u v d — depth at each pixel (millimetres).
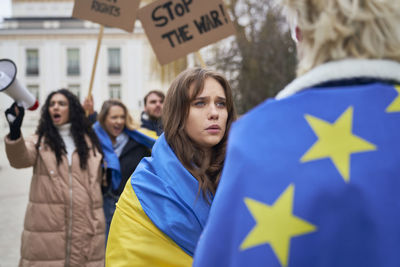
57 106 3150
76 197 3010
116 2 3797
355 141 802
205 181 1459
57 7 33438
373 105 824
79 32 31859
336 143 806
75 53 32125
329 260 764
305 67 908
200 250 879
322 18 847
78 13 3816
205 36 3518
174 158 1484
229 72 13594
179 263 1390
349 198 768
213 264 845
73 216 2984
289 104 860
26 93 2877
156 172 1493
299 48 961
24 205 7648
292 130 832
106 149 3420
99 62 31828
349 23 839
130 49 31781
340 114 826
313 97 853
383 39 839
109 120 3523
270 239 784
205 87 1523
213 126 1519
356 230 762
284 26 12953
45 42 31922
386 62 847
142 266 1396
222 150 1567
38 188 3000
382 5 824
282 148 820
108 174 3414
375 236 756
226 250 837
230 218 837
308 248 769
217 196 884
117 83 31859
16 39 31828
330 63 870
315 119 831
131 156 3498
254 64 13133
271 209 792
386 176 773
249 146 844
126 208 1477
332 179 779
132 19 3789
